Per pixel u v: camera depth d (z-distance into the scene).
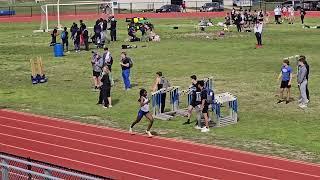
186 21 90.88
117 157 23.95
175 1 118.38
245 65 46.69
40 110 33.12
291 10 86.31
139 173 21.94
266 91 36.28
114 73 44.59
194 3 120.25
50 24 87.56
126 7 117.44
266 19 83.88
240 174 21.48
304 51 54.25
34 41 67.06
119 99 35.28
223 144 25.42
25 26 86.12
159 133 27.52
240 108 32.12
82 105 34.09
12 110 33.31
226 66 46.41
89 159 23.77
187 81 40.09
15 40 68.25
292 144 25.25
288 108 31.86
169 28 78.81
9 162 19.22
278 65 46.28
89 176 15.51
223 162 22.92
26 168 18.84
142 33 65.19
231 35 69.25
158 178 21.34
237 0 120.44
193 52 55.28
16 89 39.62
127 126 28.94
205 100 27.27
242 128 28.08
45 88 39.72
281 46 58.09
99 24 59.34
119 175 21.73
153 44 61.81
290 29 75.12
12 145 26.09
